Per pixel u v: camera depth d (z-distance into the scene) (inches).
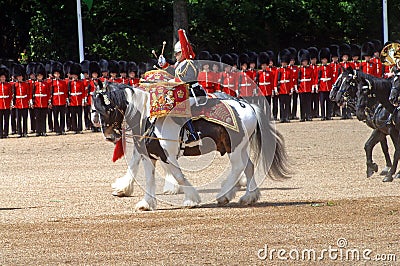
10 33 2731.3
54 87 1711.4
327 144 1365.7
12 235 709.3
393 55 1116.5
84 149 1416.1
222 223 740.0
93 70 1759.4
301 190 927.0
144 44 2763.3
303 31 2999.5
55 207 853.8
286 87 1797.5
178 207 840.9
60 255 630.5
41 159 1294.3
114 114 818.8
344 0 3024.1
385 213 761.0
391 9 2965.1
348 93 1024.9
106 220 769.6
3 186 1016.2
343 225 713.6
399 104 967.0
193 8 2854.3
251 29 2908.5
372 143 1007.6
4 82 1684.3
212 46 2866.6
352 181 984.9
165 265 590.9
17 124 1705.2
